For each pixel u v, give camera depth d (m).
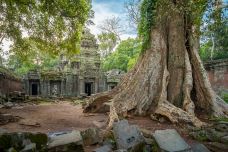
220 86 20.88
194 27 11.63
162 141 5.95
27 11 15.55
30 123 9.75
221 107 10.98
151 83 11.20
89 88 41.22
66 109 16.28
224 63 20.53
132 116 10.77
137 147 5.90
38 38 16.64
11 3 14.95
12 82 28.91
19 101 22.95
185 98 10.62
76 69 39.28
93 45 41.38
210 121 9.98
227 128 8.10
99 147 6.12
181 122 9.33
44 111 14.74
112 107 10.05
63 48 17.06
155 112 10.35
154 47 11.70
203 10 8.74
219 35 23.62
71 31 15.97
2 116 10.23
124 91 11.64
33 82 37.38
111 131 7.22
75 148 5.64
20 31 16.48
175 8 9.95
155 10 11.62
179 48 11.53
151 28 12.11
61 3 13.90
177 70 11.34
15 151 4.99
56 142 5.61
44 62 49.94
